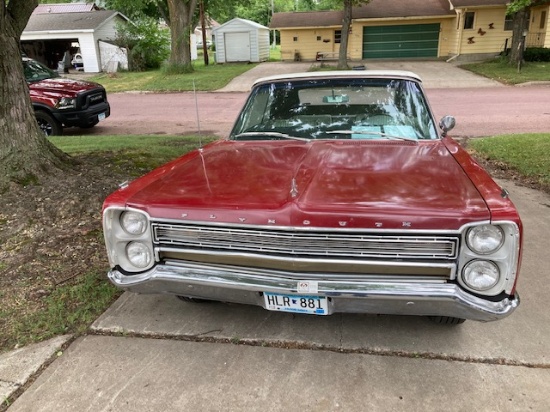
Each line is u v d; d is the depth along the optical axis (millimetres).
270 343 2941
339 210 2365
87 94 9867
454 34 26672
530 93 15297
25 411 2436
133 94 19031
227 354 2848
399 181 2693
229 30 31234
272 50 52844
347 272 2438
